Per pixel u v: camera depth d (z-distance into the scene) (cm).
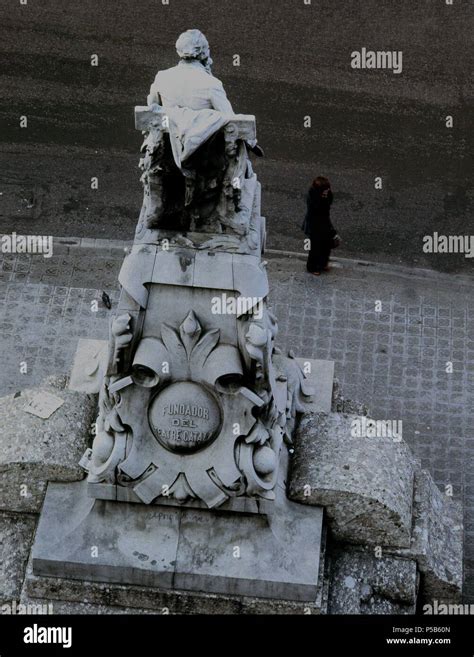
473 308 1234
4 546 873
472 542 1034
